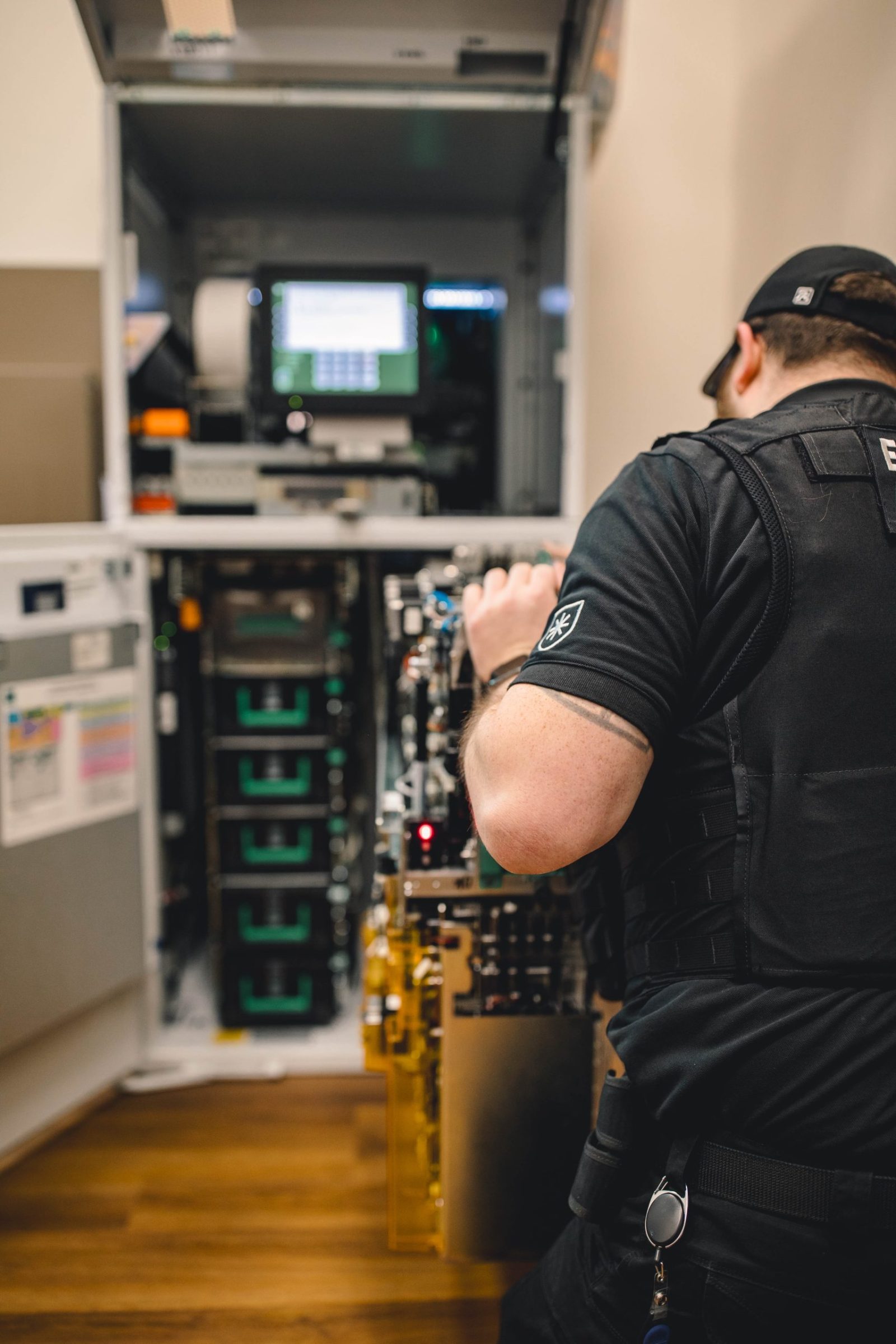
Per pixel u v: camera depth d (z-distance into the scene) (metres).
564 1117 1.19
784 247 2.11
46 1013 1.85
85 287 2.28
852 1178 0.64
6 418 2.16
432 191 2.39
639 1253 0.73
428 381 2.06
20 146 2.36
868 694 0.69
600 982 1.08
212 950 2.27
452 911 1.20
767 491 0.73
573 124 1.95
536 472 2.53
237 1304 1.52
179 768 2.31
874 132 1.73
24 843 1.80
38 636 1.81
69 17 2.33
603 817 0.67
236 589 2.14
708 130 2.41
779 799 0.70
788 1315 0.66
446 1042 1.17
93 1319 1.49
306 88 1.92
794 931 0.69
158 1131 1.97
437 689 1.32
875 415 0.78
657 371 2.47
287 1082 2.16
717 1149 0.69
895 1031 0.66
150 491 2.11
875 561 0.71
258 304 2.10
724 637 0.72
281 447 2.10
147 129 2.05
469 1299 1.54
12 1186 1.80
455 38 1.79
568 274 2.03
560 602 0.74
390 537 2.09
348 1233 1.68
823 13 1.92
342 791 2.26
